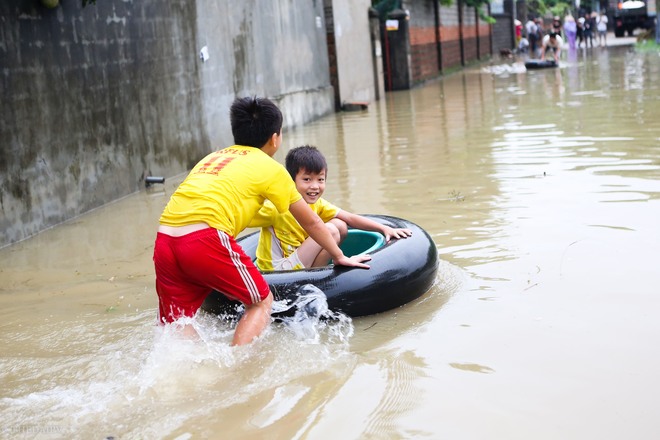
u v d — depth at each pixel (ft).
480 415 10.09
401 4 73.92
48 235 22.38
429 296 14.90
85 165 25.14
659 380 10.77
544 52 93.61
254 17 40.37
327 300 13.70
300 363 11.94
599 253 16.62
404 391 10.88
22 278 18.07
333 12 54.70
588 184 23.41
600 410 10.03
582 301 13.93
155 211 24.72
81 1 24.86
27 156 22.31
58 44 23.73
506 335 12.66
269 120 13.50
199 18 33.04
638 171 24.75
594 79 64.54
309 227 13.70
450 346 12.39
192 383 11.31
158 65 29.63
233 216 12.69
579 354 11.76
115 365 12.38
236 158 13.14
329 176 28.43
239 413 10.44
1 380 12.10
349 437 9.71
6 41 21.38
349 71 58.44
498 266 16.29
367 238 16.89
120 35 27.12
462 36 101.14
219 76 35.27
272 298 13.34
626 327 12.67
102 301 16.01
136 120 28.19
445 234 19.12
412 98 63.21
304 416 10.28
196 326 12.82
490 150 31.73
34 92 22.62
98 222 23.67
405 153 32.83
